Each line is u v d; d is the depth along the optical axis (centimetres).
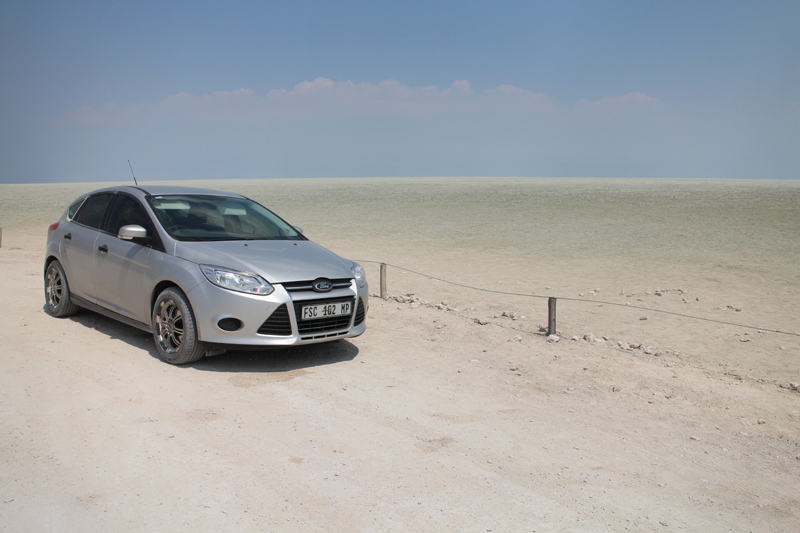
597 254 1897
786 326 935
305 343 519
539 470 348
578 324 889
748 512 312
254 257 534
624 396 493
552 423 426
